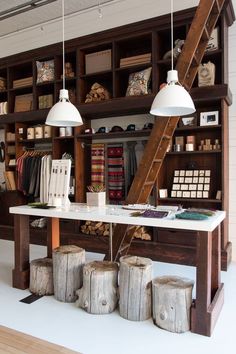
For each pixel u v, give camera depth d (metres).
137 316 2.61
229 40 4.32
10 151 5.85
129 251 4.50
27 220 3.47
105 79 5.19
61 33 5.67
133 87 4.55
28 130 5.59
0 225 5.83
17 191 5.68
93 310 2.73
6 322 2.60
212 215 2.73
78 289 2.96
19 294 3.19
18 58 5.58
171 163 4.64
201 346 2.24
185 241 4.18
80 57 4.98
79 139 5.11
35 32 5.95
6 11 5.39
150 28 4.37
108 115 5.05
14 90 5.76
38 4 5.17
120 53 4.85
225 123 4.06
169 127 3.57
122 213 2.94
